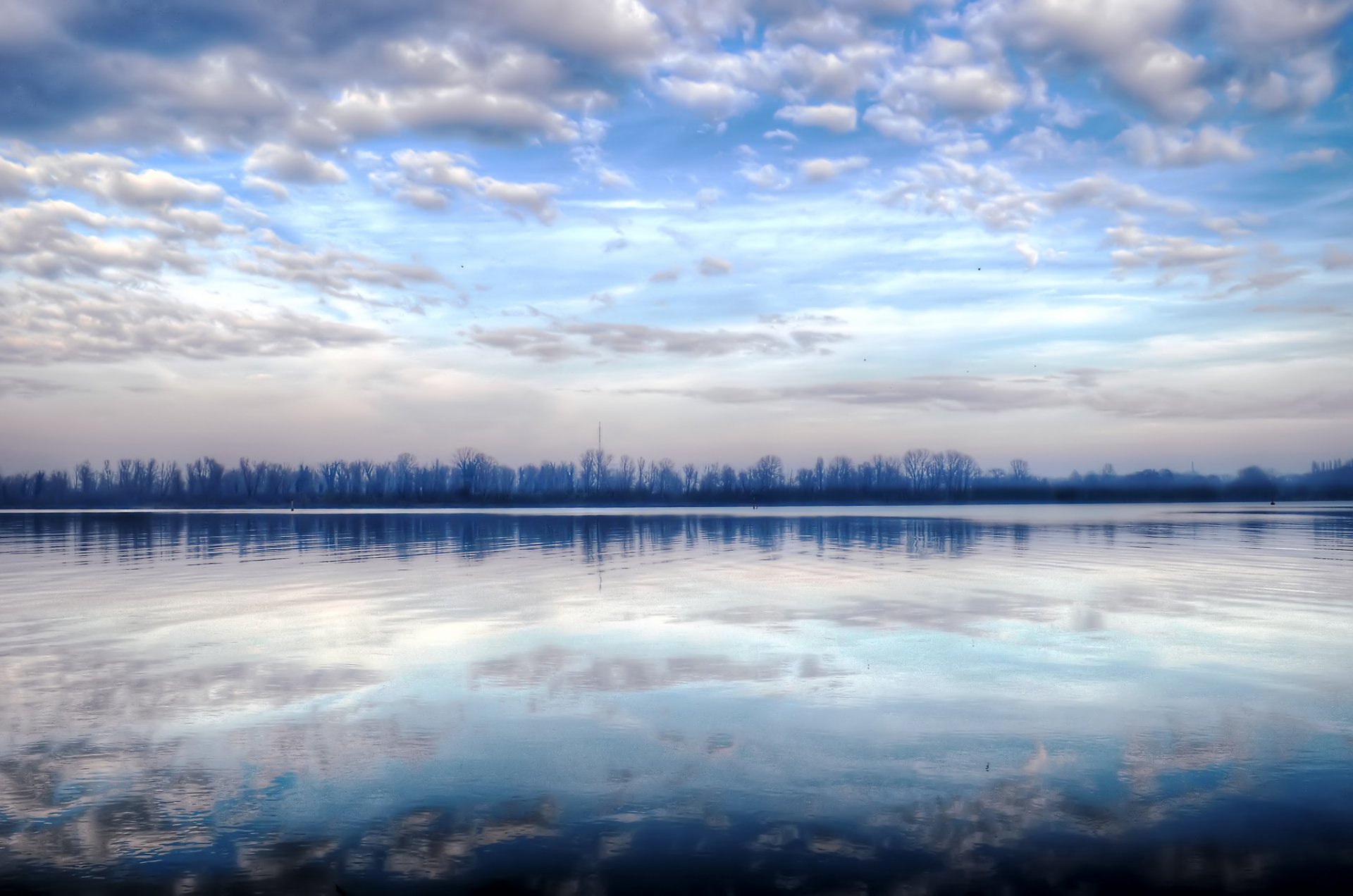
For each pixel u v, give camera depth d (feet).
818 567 93.25
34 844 22.25
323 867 20.86
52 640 50.83
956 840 21.98
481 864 20.98
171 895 19.58
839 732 31.04
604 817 23.63
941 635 50.14
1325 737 30.14
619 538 151.02
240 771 27.48
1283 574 83.20
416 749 29.43
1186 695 36.01
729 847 21.75
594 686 38.17
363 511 396.37
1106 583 76.33
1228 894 19.22
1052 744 29.55
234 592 73.46
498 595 70.23
